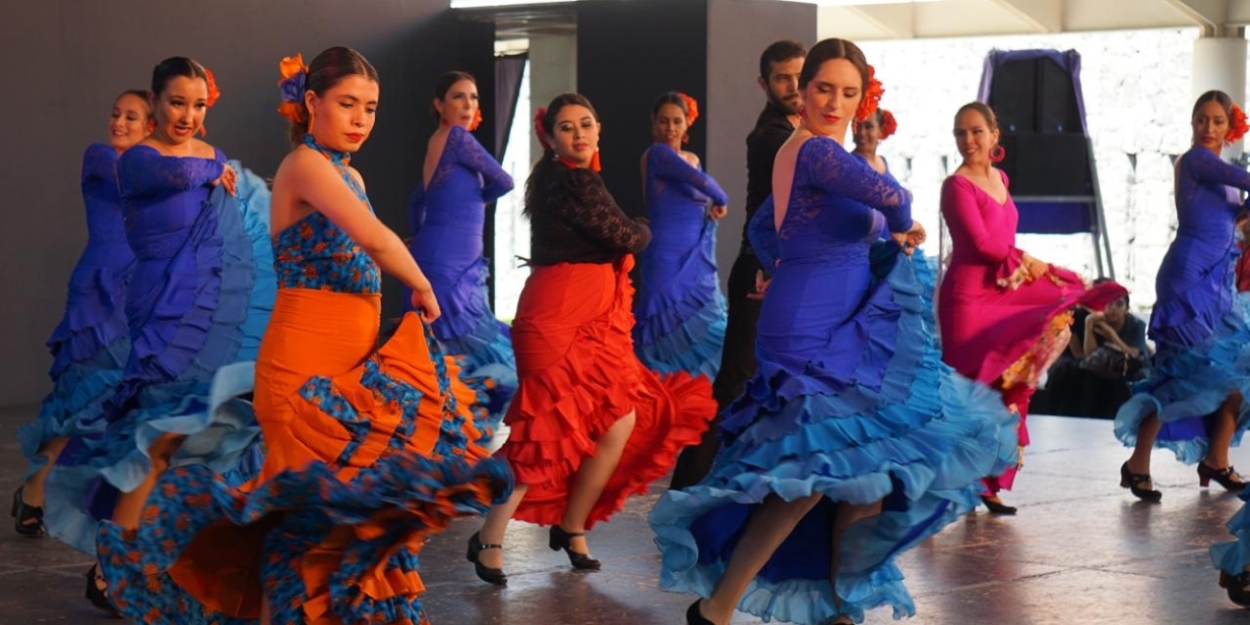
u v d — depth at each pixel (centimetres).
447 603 477
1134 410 688
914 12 1848
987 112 647
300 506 312
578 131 516
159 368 479
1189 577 520
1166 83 1731
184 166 482
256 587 336
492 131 1296
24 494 581
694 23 1168
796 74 520
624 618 460
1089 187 1325
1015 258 639
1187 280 704
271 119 1198
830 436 384
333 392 339
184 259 489
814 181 390
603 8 1210
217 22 1165
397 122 1270
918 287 403
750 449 393
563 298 505
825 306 396
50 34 1081
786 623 456
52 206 1088
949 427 392
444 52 1295
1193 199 716
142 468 459
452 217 696
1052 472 764
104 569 329
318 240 343
